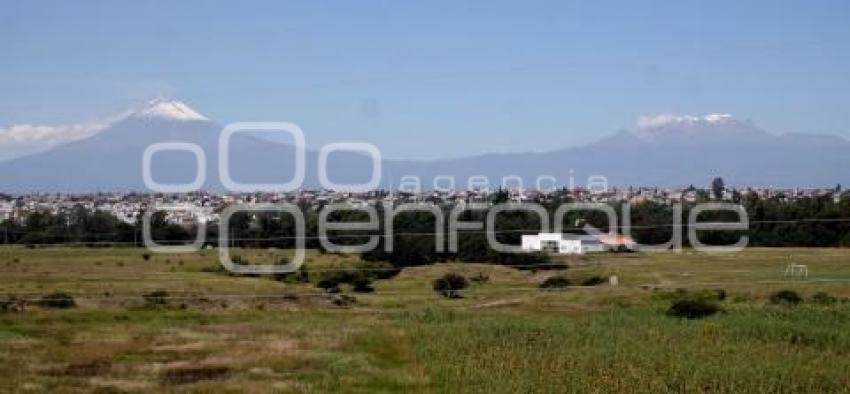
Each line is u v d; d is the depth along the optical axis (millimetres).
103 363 45250
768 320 53188
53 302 71250
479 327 54312
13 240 128375
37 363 45312
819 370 38000
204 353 48219
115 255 117125
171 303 73812
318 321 63438
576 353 43812
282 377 40781
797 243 122875
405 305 77000
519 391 35000
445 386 37125
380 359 45594
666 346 45656
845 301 68062
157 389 37906
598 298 75500
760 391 34375
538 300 76688
